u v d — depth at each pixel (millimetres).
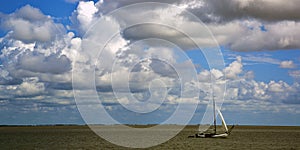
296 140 113375
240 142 102250
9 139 114812
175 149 82875
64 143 97750
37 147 87688
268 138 122188
